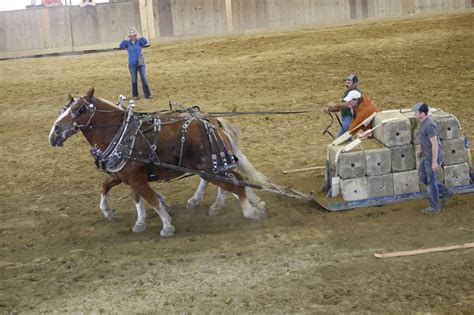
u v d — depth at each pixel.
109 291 9.52
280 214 12.10
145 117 11.45
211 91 23.11
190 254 10.66
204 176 11.38
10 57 30.98
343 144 12.50
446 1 33.12
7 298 9.49
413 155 11.99
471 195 12.12
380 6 32.88
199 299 9.05
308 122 18.84
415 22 31.55
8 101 23.70
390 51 26.75
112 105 11.44
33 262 10.83
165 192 13.85
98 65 28.38
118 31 31.42
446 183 12.13
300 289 9.12
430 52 26.22
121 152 11.13
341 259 10.02
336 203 11.92
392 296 8.73
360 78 23.52
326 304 8.66
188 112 11.81
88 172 15.77
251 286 9.33
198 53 28.86
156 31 31.58
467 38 27.80
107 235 11.80
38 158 17.17
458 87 21.53
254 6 32.12
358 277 9.35
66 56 30.84
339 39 29.36
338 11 32.56
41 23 30.95
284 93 22.28
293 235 11.12
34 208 13.52
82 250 11.16
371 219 11.49
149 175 11.42
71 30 31.12
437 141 11.16
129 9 31.31
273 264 10.03
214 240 11.18
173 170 11.46
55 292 9.61
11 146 18.45
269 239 11.04
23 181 15.38
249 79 24.34
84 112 11.23
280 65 25.91
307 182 13.68
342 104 12.48
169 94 23.06
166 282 9.68
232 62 26.97
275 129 18.42
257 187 11.63
